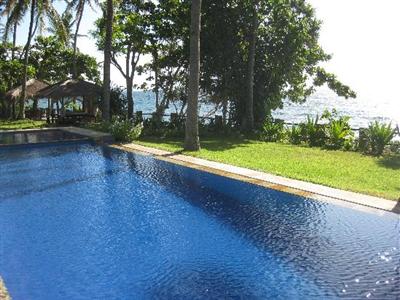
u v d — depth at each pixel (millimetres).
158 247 8414
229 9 25469
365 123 63938
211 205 11023
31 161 17188
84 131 24625
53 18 32625
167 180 13625
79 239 8898
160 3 28688
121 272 7344
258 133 23672
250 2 25219
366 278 6953
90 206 11188
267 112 26891
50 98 29141
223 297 6453
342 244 8352
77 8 33125
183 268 7438
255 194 11727
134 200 11664
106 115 25516
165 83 30844
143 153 18359
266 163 15586
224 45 25969
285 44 25984
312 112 92688
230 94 26891
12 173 15094
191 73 18359
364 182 12531
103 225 9734
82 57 43125
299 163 15609
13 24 33531
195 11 18000
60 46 43031
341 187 11906
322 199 10992
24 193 12477
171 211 10656
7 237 9031
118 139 22172
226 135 25203
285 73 27109
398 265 7410
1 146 19750
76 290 6684
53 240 8859
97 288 6746
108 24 24797
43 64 43594
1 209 10984
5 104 35719
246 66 26578
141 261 7797
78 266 7566
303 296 6434
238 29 26156
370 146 18719
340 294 6461
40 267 7559
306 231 9070
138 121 27297
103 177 14312
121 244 8617
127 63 31188
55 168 15836
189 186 12836
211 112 31359
